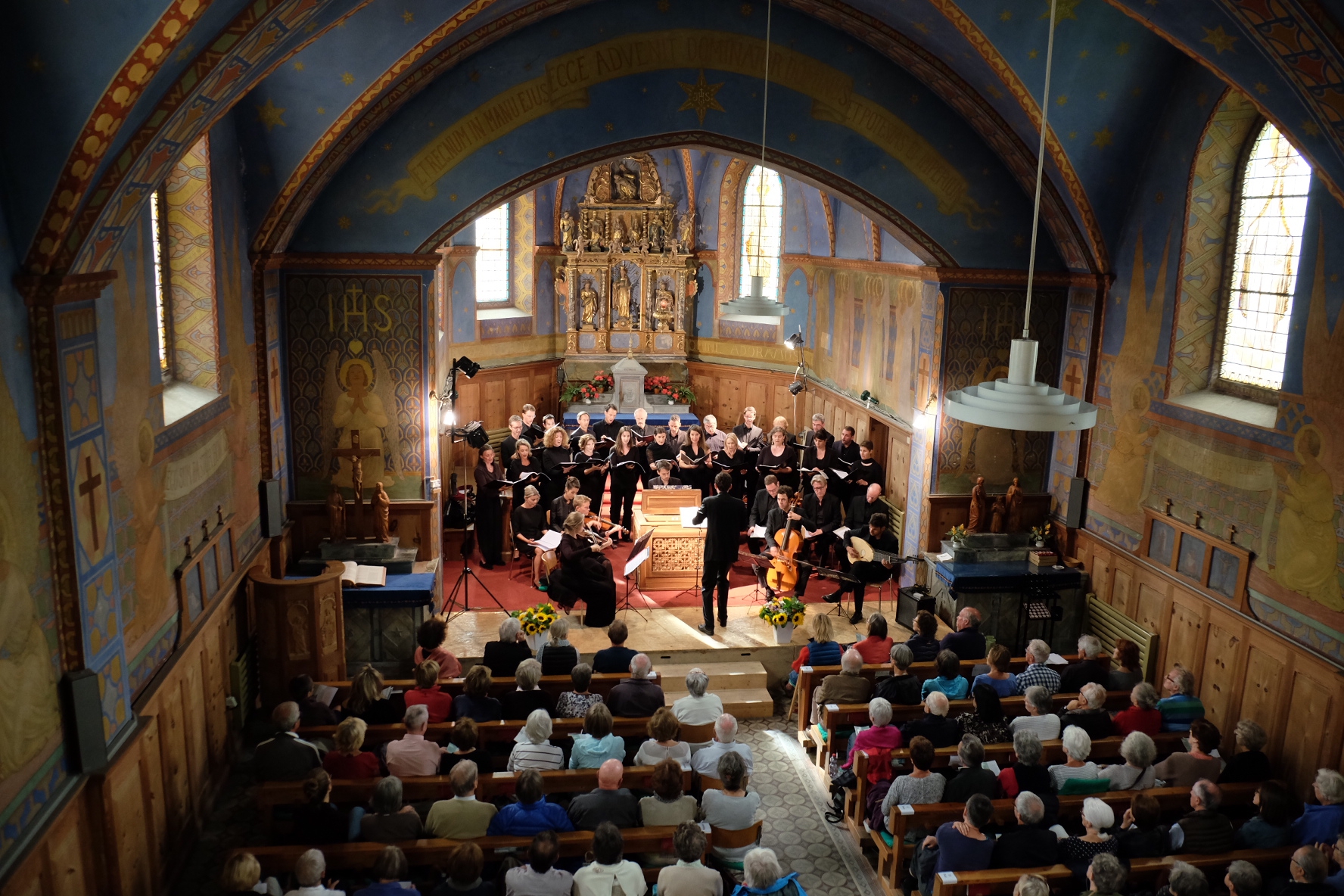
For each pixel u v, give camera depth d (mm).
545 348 21750
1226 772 8133
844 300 18344
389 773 7797
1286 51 7000
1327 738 8852
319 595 10430
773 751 10688
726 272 21859
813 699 10266
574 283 21656
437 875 7016
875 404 16625
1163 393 11430
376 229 11969
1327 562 9008
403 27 9617
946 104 12461
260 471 11422
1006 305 13180
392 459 12570
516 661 9773
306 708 8727
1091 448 12867
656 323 22203
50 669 6180
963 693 9414
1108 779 7820
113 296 7152
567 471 15594
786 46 12211
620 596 13641
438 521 13031
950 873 6605
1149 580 11641
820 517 14133
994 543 13250
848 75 12305
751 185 21188
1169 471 11328
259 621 10359
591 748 7891
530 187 12258
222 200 9797
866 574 12750
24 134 5586
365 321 12188
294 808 7656
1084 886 6742
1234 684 10188
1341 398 8852
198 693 8883
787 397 21125
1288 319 9914
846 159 12578
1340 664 8820
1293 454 9445
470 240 19250
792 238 20484
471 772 7059
